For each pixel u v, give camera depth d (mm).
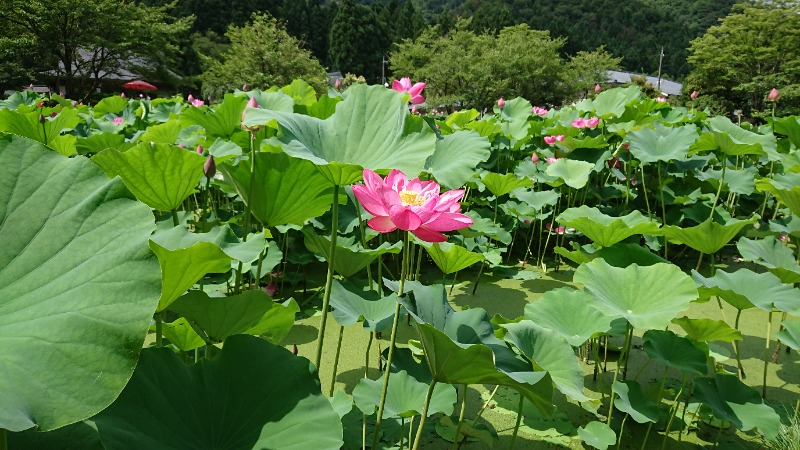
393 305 2129
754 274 2564
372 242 4027
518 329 1853
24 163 1062
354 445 1969
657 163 4875
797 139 4781
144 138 3912
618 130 4996
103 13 20766
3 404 757
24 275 944
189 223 4027
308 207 2205
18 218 997
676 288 2113
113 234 1004
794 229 3641
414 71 30891
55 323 885
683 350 2223
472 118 5926
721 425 2283
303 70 23484
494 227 4316
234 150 3289
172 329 1666
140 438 1060
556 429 2258
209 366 1277
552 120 6844
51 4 19344
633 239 4484
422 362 2107
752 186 4469
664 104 6312
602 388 2367
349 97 2102
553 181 4570
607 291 2240
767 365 2740
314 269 4098
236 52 23469
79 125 5641
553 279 4195
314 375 1305
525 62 26766
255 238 1719
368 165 1918
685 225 4852
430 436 2137
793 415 2408
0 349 840
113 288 934
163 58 23594
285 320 1797
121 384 848
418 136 1892
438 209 1438
